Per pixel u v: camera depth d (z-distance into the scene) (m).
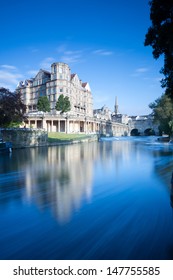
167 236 6.00
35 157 27.09
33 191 11.00
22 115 43.16
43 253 5.24
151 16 14.88
